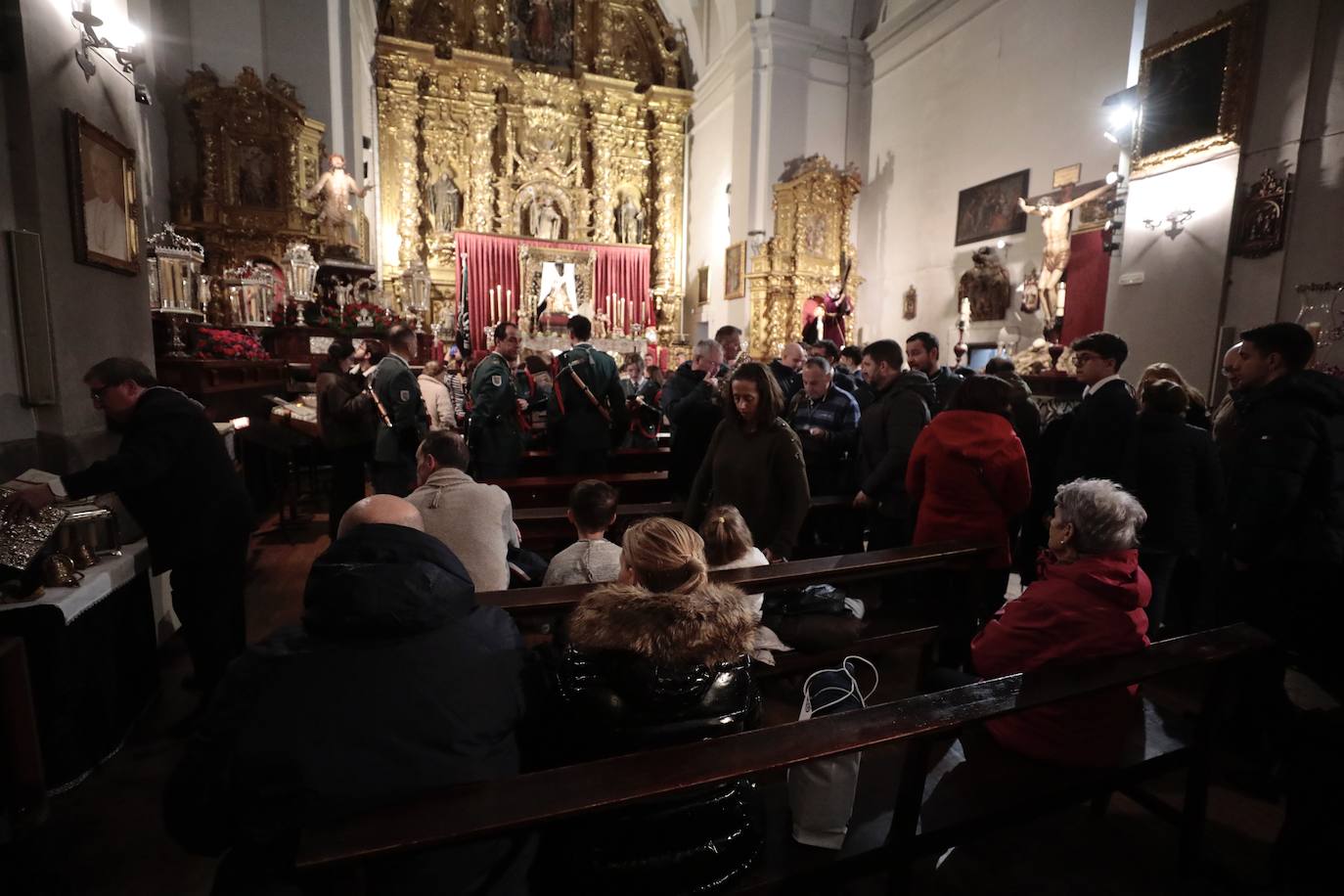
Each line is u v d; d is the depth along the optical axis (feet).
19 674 6.64
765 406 9.75
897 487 11.70
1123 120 24.27
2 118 9.10
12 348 9.22
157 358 16.29
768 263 44.29
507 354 15.97
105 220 11.04
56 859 6.82
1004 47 34.50
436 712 4.11
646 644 4.46
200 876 6.66
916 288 41.22
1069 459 9.98
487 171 53.57
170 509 8.38
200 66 29.35
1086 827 7.54
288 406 18.43
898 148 42.75
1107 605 6.52
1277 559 8.22
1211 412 19.15
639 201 58.23
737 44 46.21
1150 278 21.47
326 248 32.45
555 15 55.31
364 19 43.37
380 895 4.21
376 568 4.25
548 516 12.34
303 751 3.90
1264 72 18.39
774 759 4.64
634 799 4.22
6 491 7.32
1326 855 6.36
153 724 9.22
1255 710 8.54
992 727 7.00
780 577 8.16
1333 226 17.10
